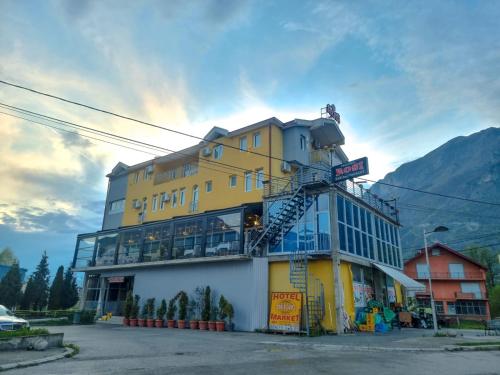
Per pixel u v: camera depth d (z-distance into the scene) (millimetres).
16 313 27906
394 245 26656
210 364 8305
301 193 19562
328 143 28938
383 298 22531
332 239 17797
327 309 17047
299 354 10125
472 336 17562
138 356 9672
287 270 18875
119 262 26953
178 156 31219
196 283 21281
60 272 39188
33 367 7887
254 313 18156
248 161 25500
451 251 48250
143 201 33406
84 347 11570
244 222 20547
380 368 7945
